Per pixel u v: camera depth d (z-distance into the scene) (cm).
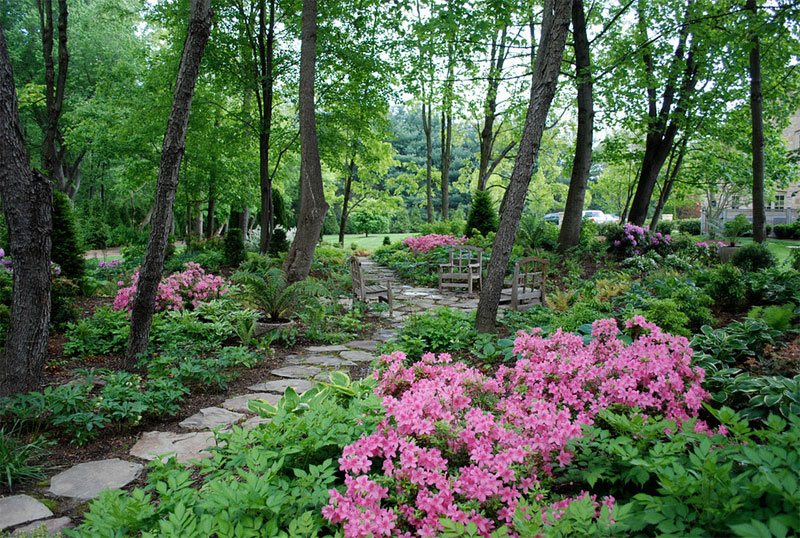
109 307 789
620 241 1271
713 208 2658
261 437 238
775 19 927
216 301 775
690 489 148
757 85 1083
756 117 1089
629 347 278
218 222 3083
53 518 278
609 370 261
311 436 228
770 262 948
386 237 2448
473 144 4462
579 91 1320
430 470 194
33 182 423
